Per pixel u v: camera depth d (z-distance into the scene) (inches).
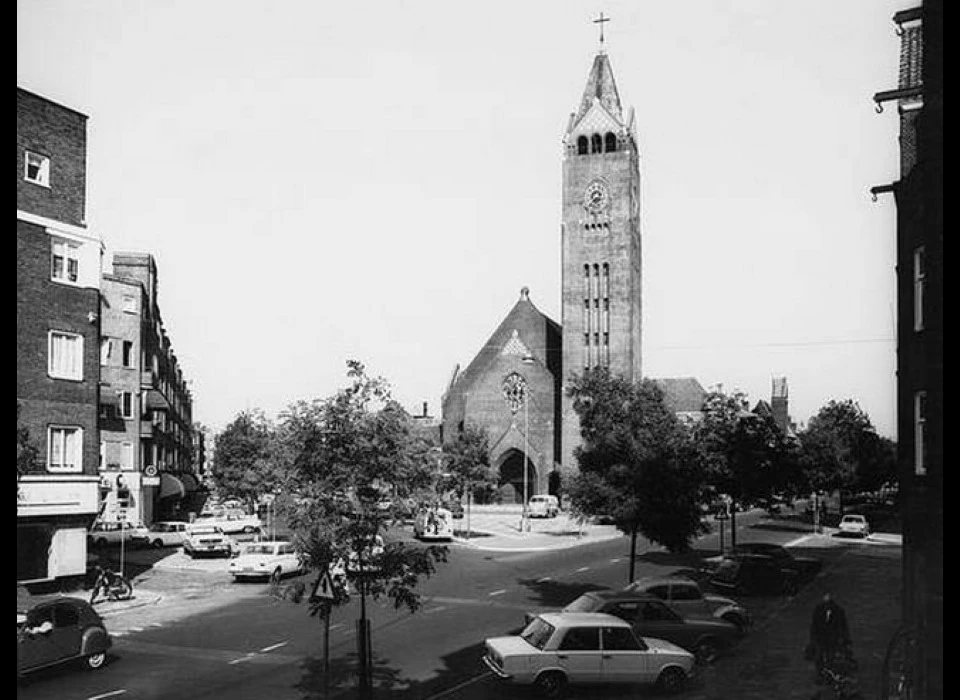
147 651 893.2
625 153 3373.5
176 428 3449.8
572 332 3368.6
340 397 733.9
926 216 489.1
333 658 853.8
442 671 796.0
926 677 480.1
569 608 799.1
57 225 1272.1
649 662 686.5
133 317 2197.3
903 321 761.0
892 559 1657.2
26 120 1232.2
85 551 1293.1
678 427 1175.0
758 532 2315.5
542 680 676.7
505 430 3412.9
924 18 486.0
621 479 1128.2
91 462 1310.3
